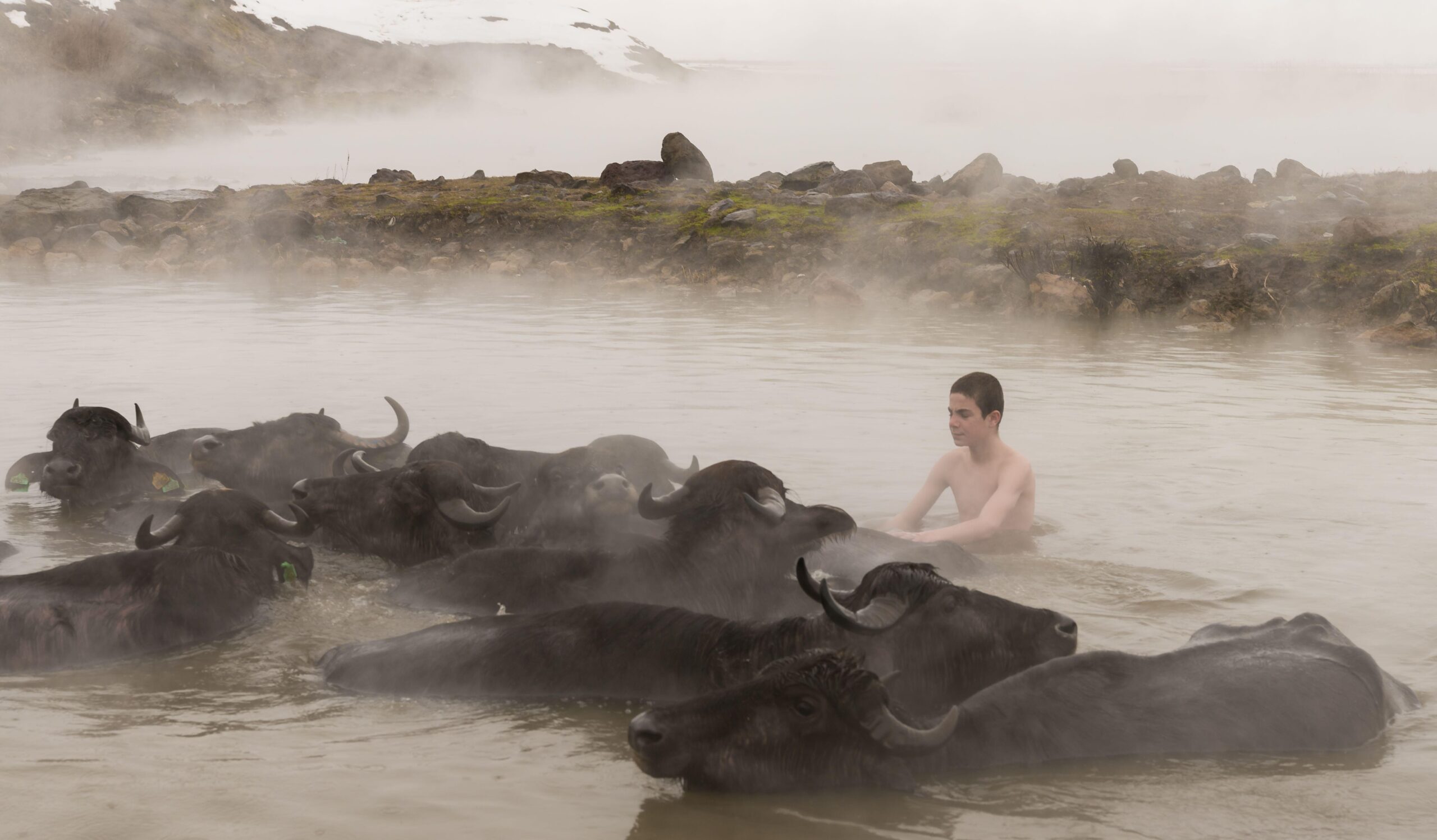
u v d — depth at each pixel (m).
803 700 4.18
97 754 4.38
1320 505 7.84
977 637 4.91
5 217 31.95
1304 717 4.46
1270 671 4.63
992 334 17.30
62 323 17.50
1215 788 4.13
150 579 5.73
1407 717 4.70
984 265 22.38
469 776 4.25
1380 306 18.38
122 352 14.45
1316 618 5.11
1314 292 19.52
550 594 5.88
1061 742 4.39
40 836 3.72
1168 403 11.59
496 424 10.12
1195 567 6.58
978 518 7.11
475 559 6.18
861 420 10.40
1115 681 4.58
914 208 27.17
